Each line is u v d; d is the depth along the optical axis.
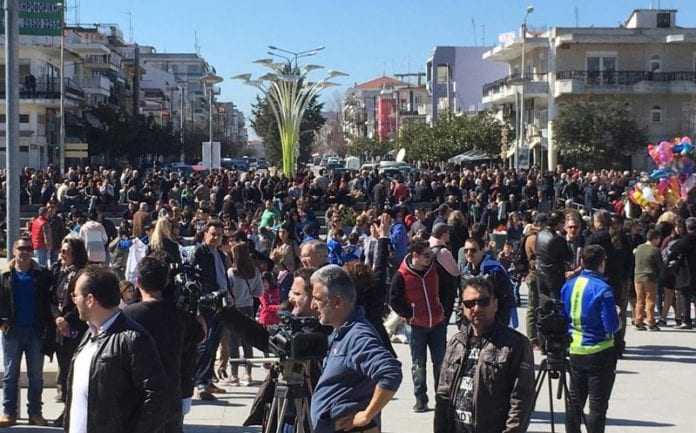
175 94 138.88
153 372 5.29
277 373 6.58
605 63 64.31
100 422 5.23
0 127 57.09
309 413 6.22
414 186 41.88
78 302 5.36
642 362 13.75
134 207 24.61
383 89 151.62
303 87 52.72
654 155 26.64
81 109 71.69
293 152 52.78
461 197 36.69
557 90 63.25
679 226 17.19
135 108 96.62
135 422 5.30
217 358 12.47
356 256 17.91
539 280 11.34
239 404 10.92
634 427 10.00
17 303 9.64
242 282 11.73
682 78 63.19
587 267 8.22
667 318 18.36
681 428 9.96
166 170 63.31
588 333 8.02
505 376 5.72
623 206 29.02
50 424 9.84
